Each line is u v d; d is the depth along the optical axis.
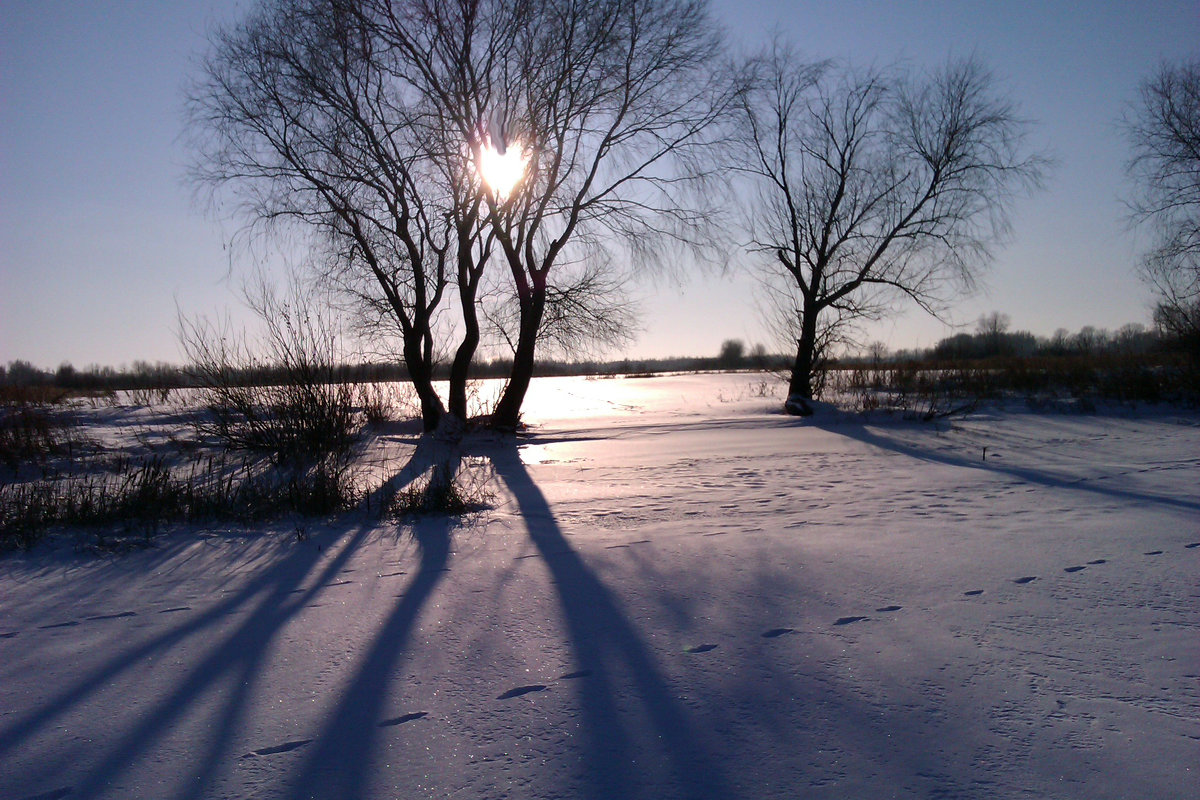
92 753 3.59
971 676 4.24
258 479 11.29
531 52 17.03
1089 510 8.70
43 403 25.00
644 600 5.66
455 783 3.29
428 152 16.61
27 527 8.17
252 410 14.63
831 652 4.61
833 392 27.81
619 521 8.58
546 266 18.53
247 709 4.02
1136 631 4.87
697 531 7.93
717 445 16.17
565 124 17.30
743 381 39.06
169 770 3.44
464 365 18.42
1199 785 3.18
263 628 5.23
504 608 5.54
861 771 3.32
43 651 4.87
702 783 3.26
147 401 25.81
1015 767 3.34
